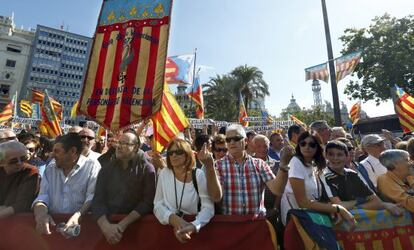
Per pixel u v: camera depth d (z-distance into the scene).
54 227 2.83
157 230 2.77
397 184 3.28
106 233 2.59
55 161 3.11
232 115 33.72
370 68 21.67
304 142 3.00
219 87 34.53
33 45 67.75
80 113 3.90
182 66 7.88
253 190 2.99
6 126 11.21
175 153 2.75
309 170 3.01
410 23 20.58
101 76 3.99
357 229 2.91
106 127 3.74
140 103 3.69
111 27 4.16
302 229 2.72
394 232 3.00
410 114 7.71
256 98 35.69
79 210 2.88
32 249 2.80
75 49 74.81
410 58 19.89
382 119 23.81
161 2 4.01
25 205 2.92
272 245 2.75
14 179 3.03
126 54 3.91
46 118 7.02
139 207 2.76
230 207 2.93
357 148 6.23
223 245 2.74
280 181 2.66
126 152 2.82
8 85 62.22
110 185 2.89
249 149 5.10
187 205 2.73
